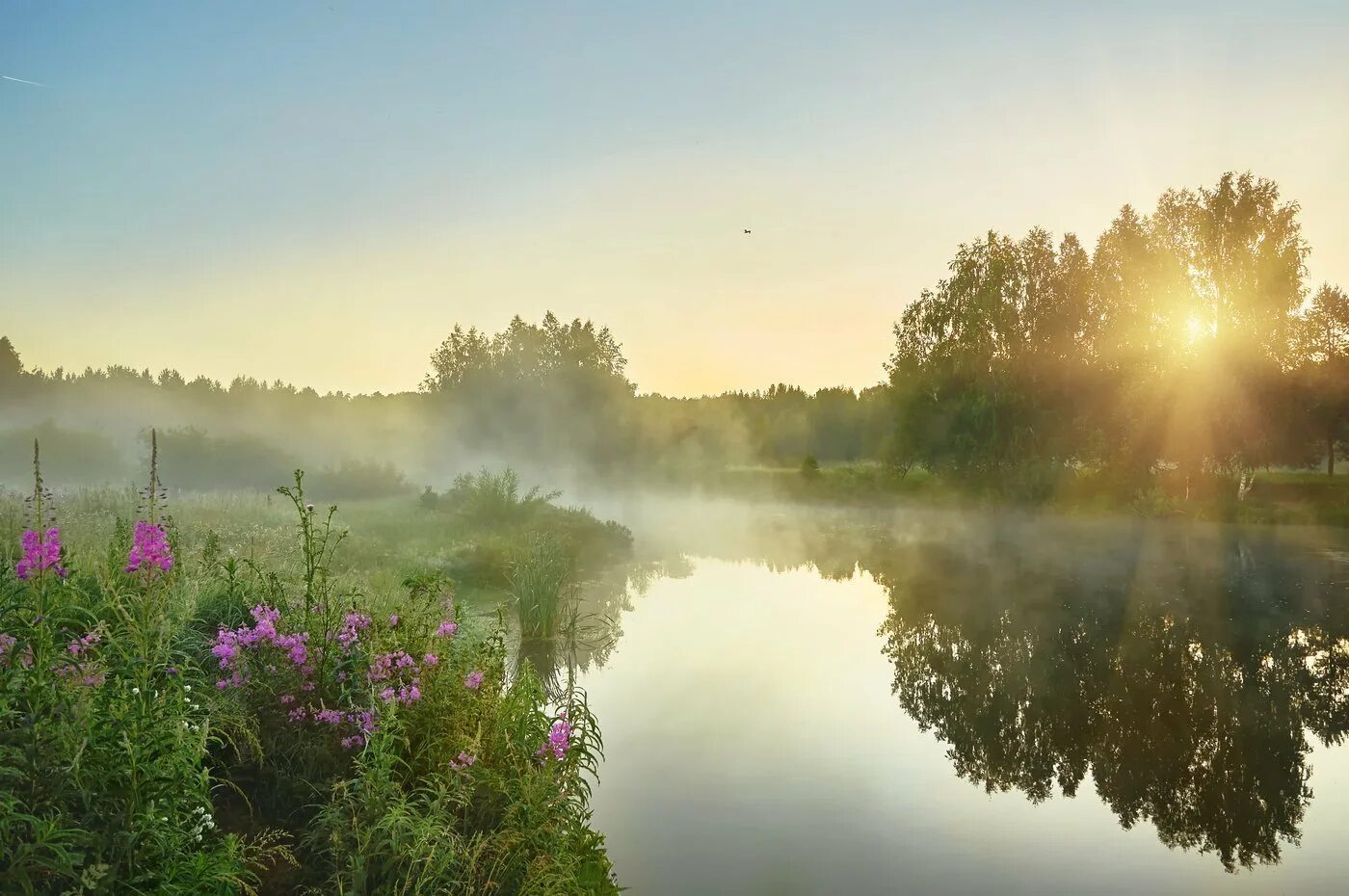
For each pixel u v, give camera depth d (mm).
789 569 22656
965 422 40125
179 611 5117
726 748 9180
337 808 4199
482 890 4164
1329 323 42062
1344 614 17734
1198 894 6852
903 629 15867
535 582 13602
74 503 14211
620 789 8008
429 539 18016
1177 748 10297
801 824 7453
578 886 4832
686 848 6855
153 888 3064
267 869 3982
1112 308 38781
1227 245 37812
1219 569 23438
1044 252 40031
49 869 2932
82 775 3143
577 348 48469
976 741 10133
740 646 13805
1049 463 38844
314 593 5984
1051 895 6625
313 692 5102
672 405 66312
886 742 9758
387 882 3947
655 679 11633
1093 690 12500
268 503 20875
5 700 3180
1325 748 10320
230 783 4090
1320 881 7094
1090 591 20141
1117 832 7902
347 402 62625
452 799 4668
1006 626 16344
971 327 39906
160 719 3498
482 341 48656
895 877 6633
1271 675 13344
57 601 3820
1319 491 39219
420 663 5793
